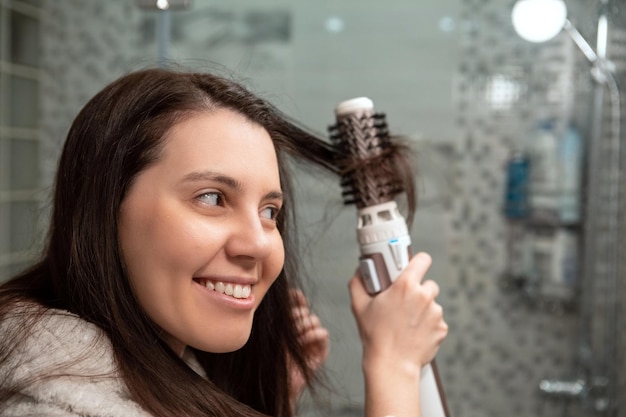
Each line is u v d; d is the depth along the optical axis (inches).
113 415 16.9
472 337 63.4
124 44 69.2
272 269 20.9
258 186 19.6
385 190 25.9
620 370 55.0
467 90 62.9
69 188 20.3
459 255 63.5
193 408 19.9
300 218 45.1
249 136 19.8
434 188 63.6
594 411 58.4
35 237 28.9
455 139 63.2
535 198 62.0
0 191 70.2
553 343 61.7
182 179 18.7
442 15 62.8
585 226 60.3
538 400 61.6
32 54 70.6
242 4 64.0
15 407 16.8
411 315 24.6
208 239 18.7
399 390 23.7
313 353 29.4
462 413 63.2
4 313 19.0
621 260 54.6
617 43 55.6
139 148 19.1
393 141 27.3
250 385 27.1
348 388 55.5
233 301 19.6
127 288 19.6
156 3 51.9
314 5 63.4
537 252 62.1
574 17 56.5
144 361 19.3
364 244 25.7
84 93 69.9
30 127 70.6
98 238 19.4
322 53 63.4
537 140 61.9
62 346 17.9
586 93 60.4
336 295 54.9
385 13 63.0
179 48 64.7
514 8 58.7
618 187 55.6
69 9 69.9
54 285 21.0
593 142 58.8
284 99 63.6
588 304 59.3
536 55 61.7
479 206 63.2
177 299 19.0
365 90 63.3
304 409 36.0
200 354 26.9
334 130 26.9
